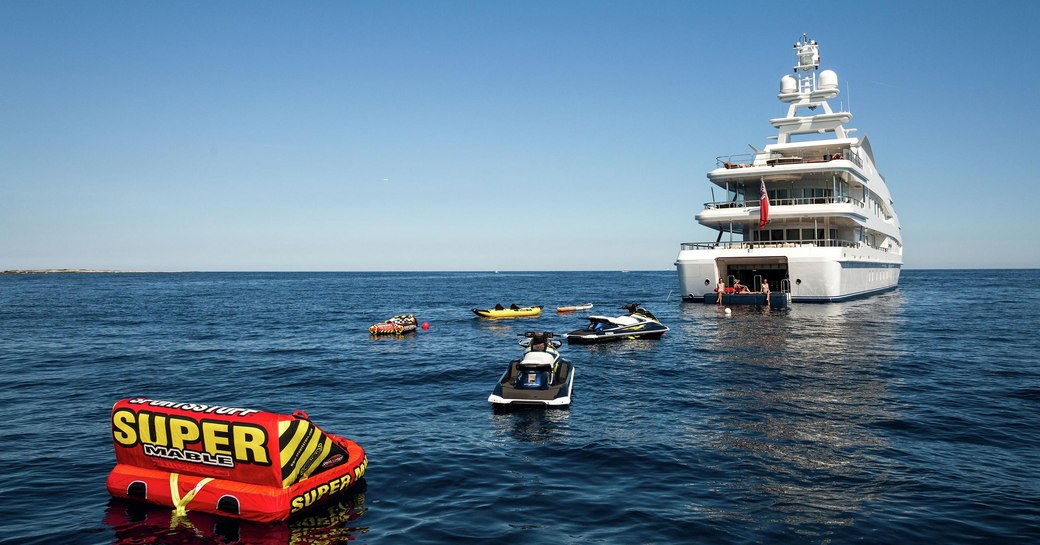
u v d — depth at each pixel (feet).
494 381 60.03
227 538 24.29
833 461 33.55
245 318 140.87
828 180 150.10
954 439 37.70
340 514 26.73
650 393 52.39
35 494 29.14
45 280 590.55
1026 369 62.13
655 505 27.58
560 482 30.71
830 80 165.07
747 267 154.40
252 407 49.26
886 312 128.77
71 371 67.31
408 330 106.83
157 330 113.09
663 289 312.09
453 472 32.30
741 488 29.60
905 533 24.48
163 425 27.02
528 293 276.21
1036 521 25.55
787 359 69.51
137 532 24.85
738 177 149.18
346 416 45.55
